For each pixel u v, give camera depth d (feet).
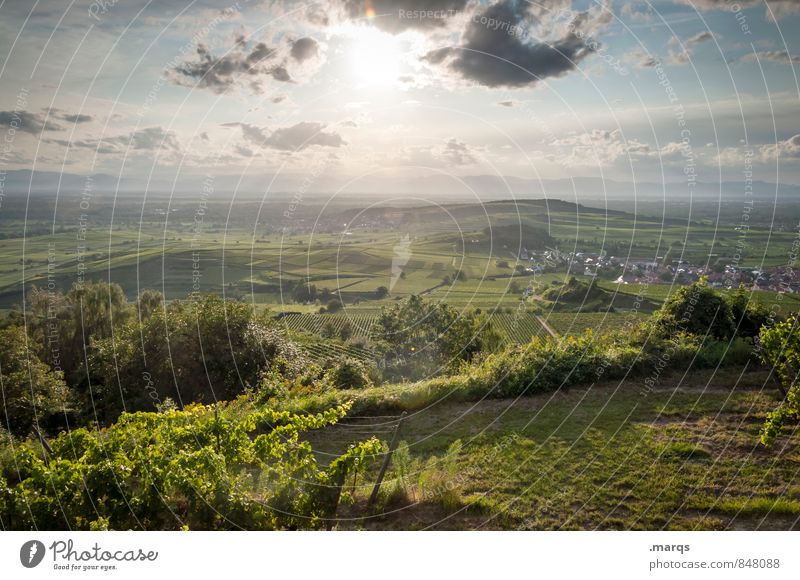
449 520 22.44
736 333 42.14
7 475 24.91
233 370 57.52
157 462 21.08
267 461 27.84
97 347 62.90
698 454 26.94
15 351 55.98
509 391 37.58
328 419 26.71
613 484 24.56
